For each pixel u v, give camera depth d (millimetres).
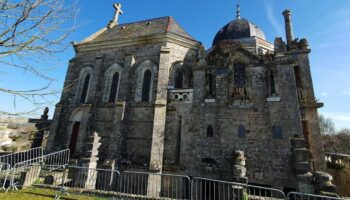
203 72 16188
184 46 20969
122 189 15680
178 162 15594
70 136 20484
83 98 21703
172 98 17156
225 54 15922
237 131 14148
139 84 19766
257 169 13039
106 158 17719
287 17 21109
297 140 12109
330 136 33875
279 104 13711
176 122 16578
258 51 20438
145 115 18406
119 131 17656
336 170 15836
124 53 21391
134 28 25078
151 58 20109
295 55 17375
